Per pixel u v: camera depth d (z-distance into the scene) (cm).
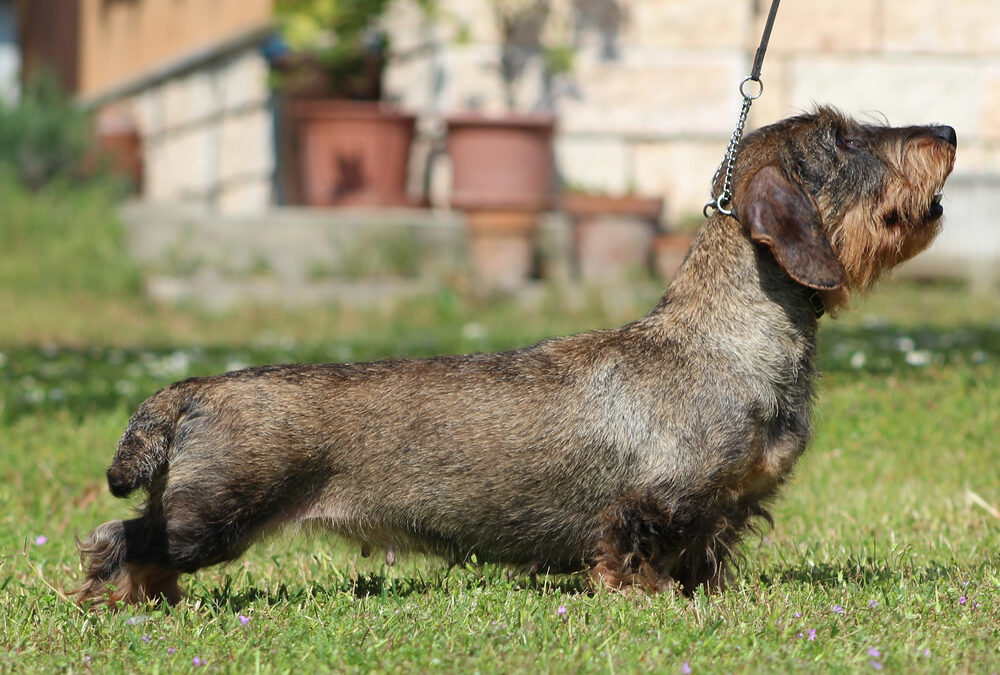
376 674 621
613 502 784
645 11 2447
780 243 767
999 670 616
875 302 2223
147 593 782
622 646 655
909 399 1310
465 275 2328
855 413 1287
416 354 1702
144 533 770
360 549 818
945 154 820
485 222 2259
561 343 826
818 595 761
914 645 651
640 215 2316
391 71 2573
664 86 2461
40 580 838
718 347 786
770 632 675
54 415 1334
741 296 794
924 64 2477
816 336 823
